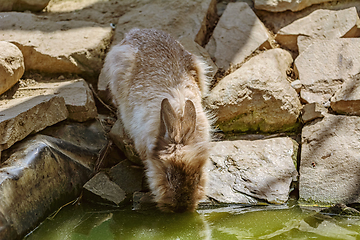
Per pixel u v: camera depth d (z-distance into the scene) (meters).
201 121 4.07
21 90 5.40
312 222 3.91
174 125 3.61
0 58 4.90
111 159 4.99
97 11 7.16
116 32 6.56
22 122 4.18
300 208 4.20
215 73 5.83
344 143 4.67
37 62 5.90
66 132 4.85
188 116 3.62
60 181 4.28
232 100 5.34
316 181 4.38
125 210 4.26
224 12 6.77
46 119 4.58
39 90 5.38
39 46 5.93
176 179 3.58
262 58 5.81
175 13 6.74
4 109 4.33
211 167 4.70
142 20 6.73
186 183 3.58
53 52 5.88
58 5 7.46
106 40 6.36
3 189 3.62
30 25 6.41
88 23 6.68
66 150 4.55
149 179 3.98
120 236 3.77
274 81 5.42
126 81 4.65
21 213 3.72
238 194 4.39
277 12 6.75
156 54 4.56
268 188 4.41
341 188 4.22
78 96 5.19
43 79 5.94
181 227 3.90
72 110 4.99
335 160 4.52
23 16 6.60
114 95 4.97
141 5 7.19
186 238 3.71
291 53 6.38
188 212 3.95
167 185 3.70
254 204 4.31
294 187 4.50
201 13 6.71
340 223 3.88
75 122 5.08
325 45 5.91
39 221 3.93
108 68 5.05
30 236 3.75
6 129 3.97
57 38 6.18
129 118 4.54
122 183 4.61
